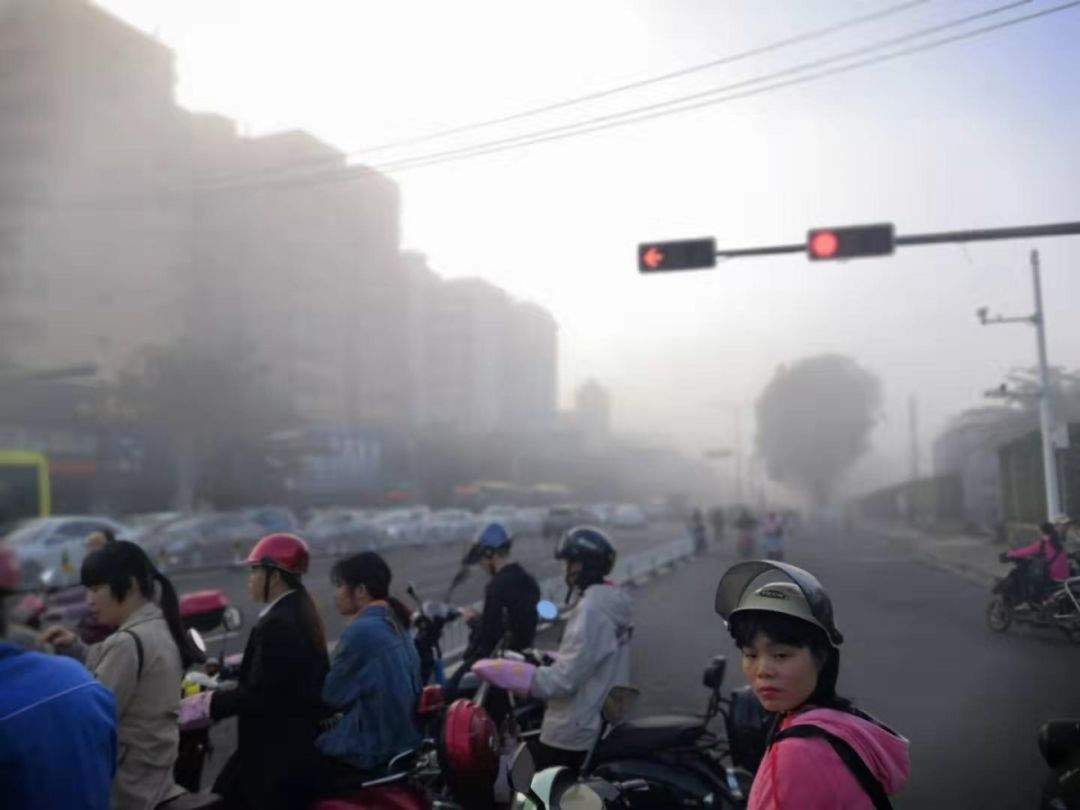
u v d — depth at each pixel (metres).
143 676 3.36
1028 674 3.84
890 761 1.81
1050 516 3.98
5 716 1.88
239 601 16.42
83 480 38.88
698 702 7.12
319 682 3.75
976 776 3.86
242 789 3.67
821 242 10.96
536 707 5.07
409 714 3.82
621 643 4.25
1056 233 5.06
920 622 5.29
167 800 3.45
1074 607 3.72
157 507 41.56
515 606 5.32
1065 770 3.06
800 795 1.72
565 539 4.45
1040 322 4.70
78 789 1.93
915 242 10.71
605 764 4.13
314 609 3.84
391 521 36.56
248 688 3.66
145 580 3.59
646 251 12.41
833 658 1.95
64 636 4.61
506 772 3.96
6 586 2.01
